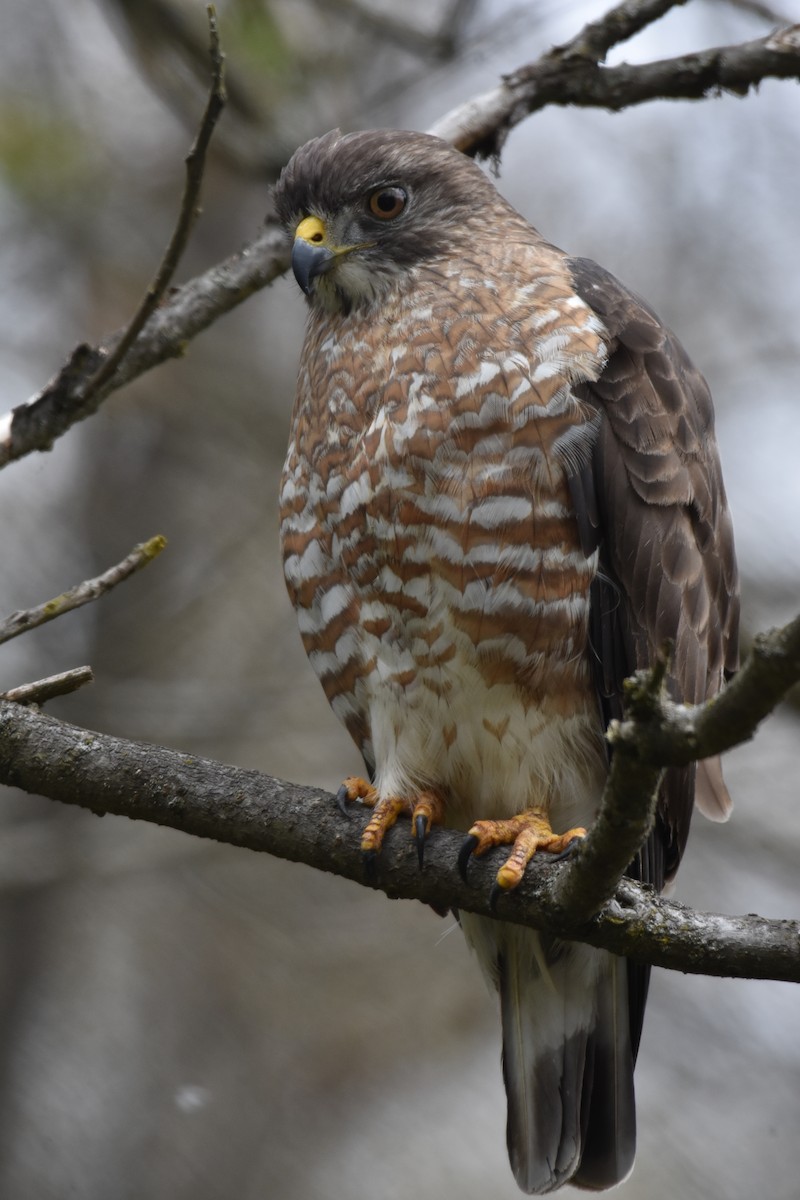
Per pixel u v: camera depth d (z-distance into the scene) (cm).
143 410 1505
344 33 1253
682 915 659
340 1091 1417
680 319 1557
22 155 1367
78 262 1525
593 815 828
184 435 1538
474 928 864
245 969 1441
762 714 541
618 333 832
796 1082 1366
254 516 1520
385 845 741
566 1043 843
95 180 1447
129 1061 1448
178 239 757
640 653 814
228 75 1095
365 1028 1425
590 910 655
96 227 1491
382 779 825
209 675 1488
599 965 840
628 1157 830
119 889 1480
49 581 1504
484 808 831
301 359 891
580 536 796
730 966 651
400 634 809
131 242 1541
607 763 821
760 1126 1361
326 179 877
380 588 810
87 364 826
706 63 930
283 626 1508
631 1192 1317
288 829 731
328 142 908
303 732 1412
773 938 648
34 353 1518
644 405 822
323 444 832
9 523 1520
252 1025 1438
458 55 1156
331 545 830
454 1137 1390
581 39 948
